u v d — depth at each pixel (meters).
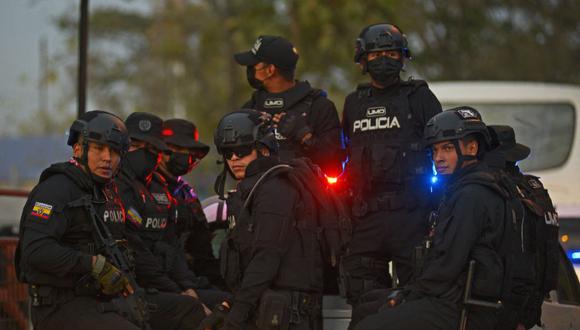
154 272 25.58
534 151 52.31
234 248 22.31
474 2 116.25
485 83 54.53
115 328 22.38
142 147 26.06
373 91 27.33
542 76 116.50
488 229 22.12
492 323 22.19
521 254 22.77
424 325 21.84
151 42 127.12
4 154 128.25
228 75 115.25
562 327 27.55
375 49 26.59
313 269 22.14
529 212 23.25
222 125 22.47
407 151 26.52
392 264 27.56
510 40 116.94
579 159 51.44
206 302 26.59
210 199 29.44
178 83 128.12
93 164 23.02
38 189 22.78
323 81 102.50
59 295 22.73
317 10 98.38
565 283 29.06
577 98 52.53
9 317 33.50
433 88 54.47
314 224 22.19
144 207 25.95
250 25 104.00
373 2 100.44
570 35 118.00
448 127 22.67
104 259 22.48
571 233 40.81
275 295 21.58
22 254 22.64
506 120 52.97
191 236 28.78
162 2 125.88
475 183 22.31
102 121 23.00
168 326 25.39
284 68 27.66
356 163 26.81
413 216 26.36
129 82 147.62
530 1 118.19
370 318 22.23
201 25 118.31
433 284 22.00
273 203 21.75
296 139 27.34
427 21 116.00
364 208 26.58
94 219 22.88
